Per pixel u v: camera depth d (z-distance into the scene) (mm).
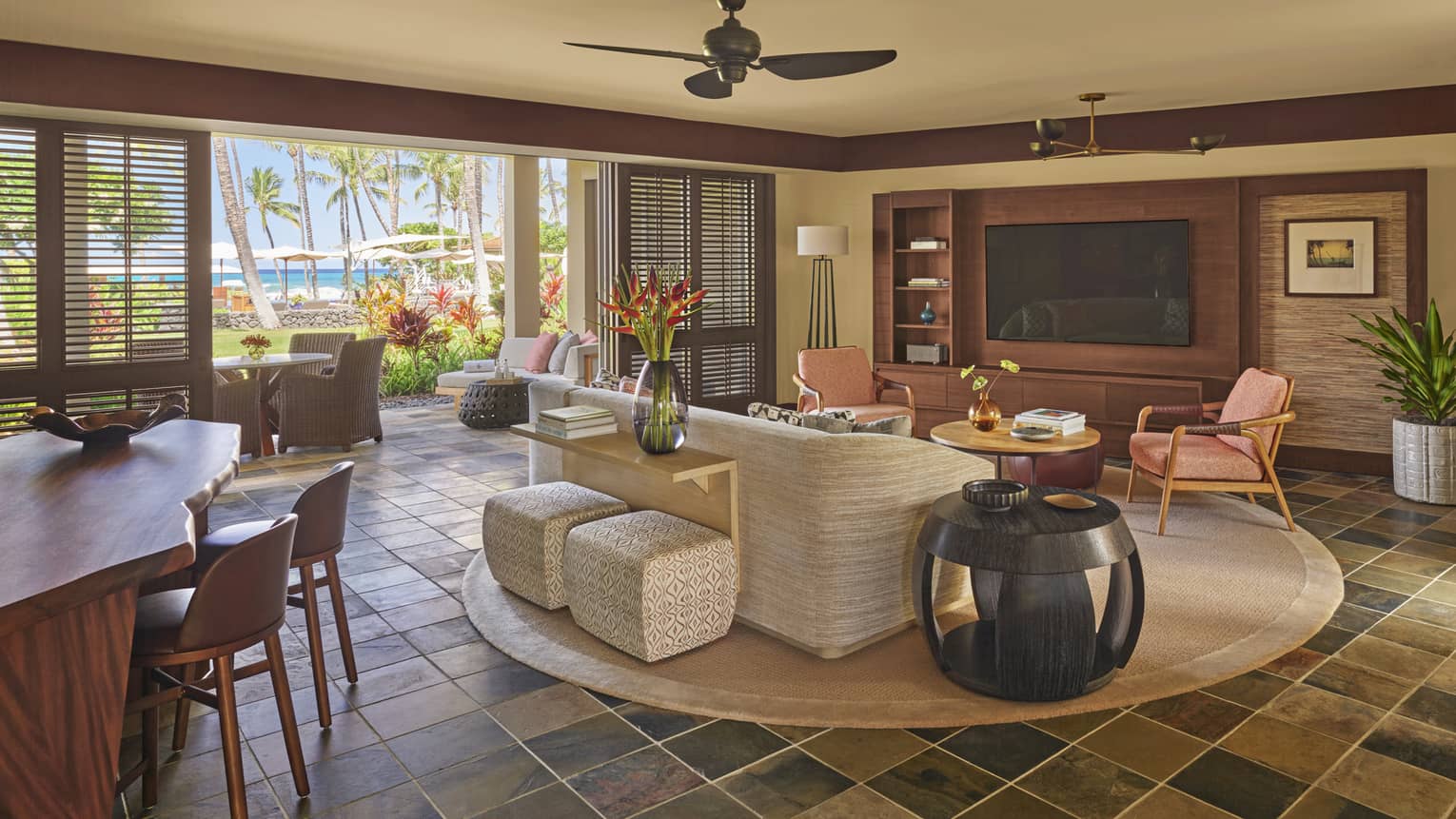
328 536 2881
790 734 2785
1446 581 4098
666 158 7008
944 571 3711
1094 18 4152
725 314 8102
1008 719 2854
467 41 4492
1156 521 5102
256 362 7395
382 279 20953
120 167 5207
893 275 7781
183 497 2273
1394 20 4223
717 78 3666
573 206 10531
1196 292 6699
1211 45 4668
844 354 6984
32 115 4871
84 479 2461
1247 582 4082
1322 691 3037
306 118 5281
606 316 7523
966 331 7668
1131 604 3193
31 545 1878
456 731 2824
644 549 3297
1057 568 2816
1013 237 7367
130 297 5305
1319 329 6281
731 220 8031
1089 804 2395
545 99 6055
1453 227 5859
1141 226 6828
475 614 3750
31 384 5090
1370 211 6039
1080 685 2947
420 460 6844
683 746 2723
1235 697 2994
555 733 2803
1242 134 6434
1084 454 5309
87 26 4199
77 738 1819
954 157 7527
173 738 2725
